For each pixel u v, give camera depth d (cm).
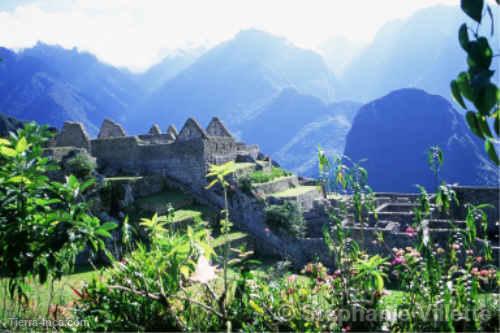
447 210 527
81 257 1972
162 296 450
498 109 219
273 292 514
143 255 506
